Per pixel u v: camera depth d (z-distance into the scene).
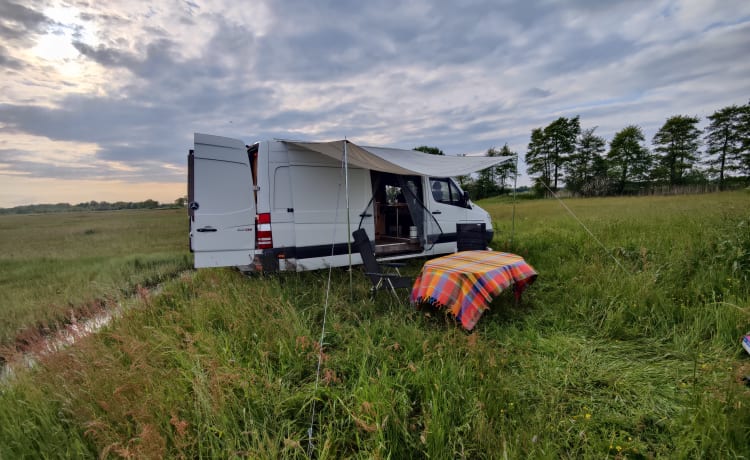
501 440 1.93
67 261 8.56
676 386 2.45
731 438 1.83
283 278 5.11
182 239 12.70
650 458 1.81
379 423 2.03
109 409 2.19
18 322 4.19
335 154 4.73
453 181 7.11
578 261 5.64
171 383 2.47
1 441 2.09
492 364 2.62
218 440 2.00
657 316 3.47
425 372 2.51
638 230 7.45
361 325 3.48
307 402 2.35
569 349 3.11
